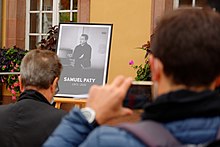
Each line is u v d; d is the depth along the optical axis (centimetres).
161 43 166
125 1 916
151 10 895
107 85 191
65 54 705
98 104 189
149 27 896
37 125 321
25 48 1065
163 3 888
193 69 162
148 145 154
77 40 705
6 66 977
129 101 193
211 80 163
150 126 158
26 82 335
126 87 188
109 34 700
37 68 334
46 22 1066
